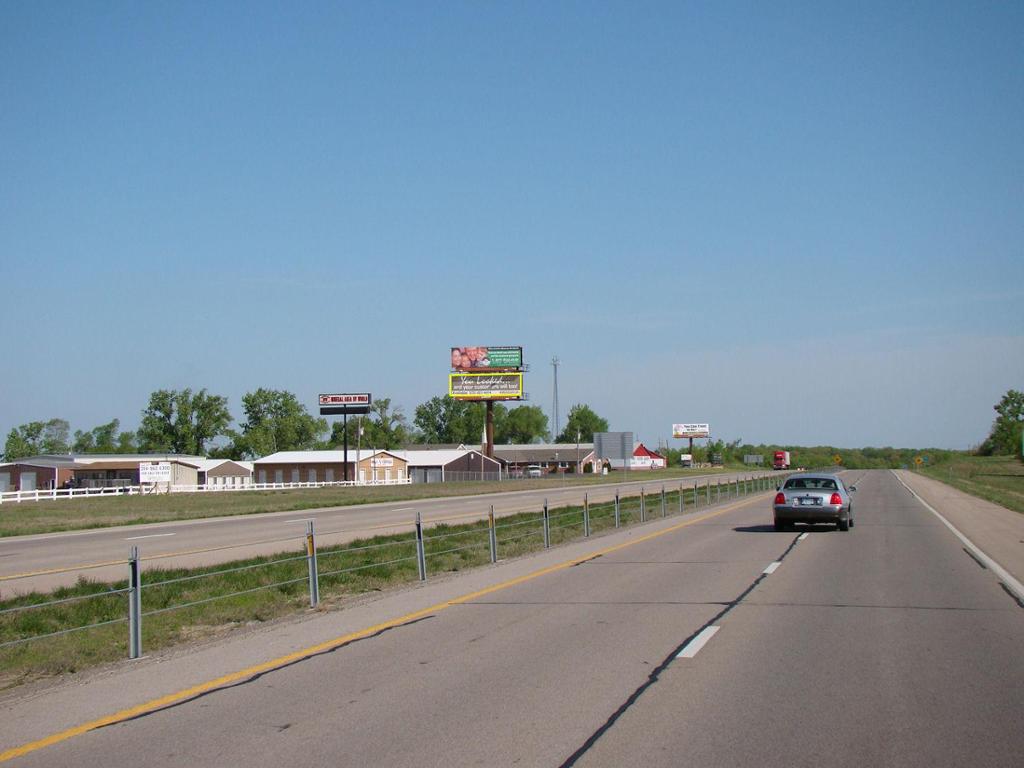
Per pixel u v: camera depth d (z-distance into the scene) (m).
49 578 19.42
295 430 143.00
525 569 19.17
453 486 81.50
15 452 142.62
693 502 48.69
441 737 7.23
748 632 11.68
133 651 10.98
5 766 6.71
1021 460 152.25
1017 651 10.45
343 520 38.50
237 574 17.91
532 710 8.01
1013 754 6.72
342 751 6.91
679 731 7.33
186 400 129.62
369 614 13.59
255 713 8.07
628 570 18.78
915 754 6.73
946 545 24.31
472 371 110.75
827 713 7.84
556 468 133.75
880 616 12.91
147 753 6.97
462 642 11.23
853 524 31.62
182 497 66.38
